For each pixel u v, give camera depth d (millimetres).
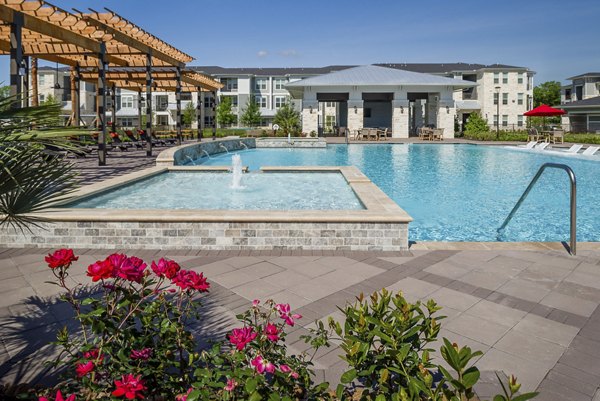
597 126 38219
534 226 8695
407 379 1923
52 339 3383
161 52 18969
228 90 60531
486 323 3736
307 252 5812
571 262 5359
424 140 32469
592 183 13688
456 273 4984
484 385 2832
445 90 34625
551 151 22906
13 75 10109
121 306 2348
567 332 3582
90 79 23094
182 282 2385
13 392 2619
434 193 12258
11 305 4016
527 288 4527
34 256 5582
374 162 19797
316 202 9758
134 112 58969
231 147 25688
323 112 43094
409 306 2266
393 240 5910
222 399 1969
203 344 3295
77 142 2660
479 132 35094
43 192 2562
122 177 11023
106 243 5996
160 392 2277
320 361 3123
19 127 2293
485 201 11141
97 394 2086
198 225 5953
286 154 23688
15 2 9836
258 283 4660
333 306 4074
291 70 64688
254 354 2254
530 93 51938
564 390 2793
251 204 9516
